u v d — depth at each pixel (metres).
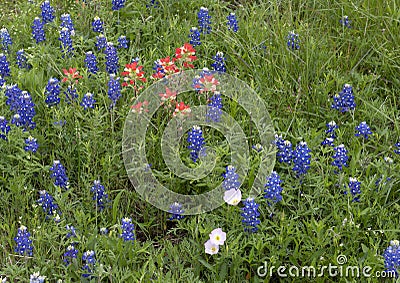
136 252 2.64
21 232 2.62
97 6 3.62
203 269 2.67
